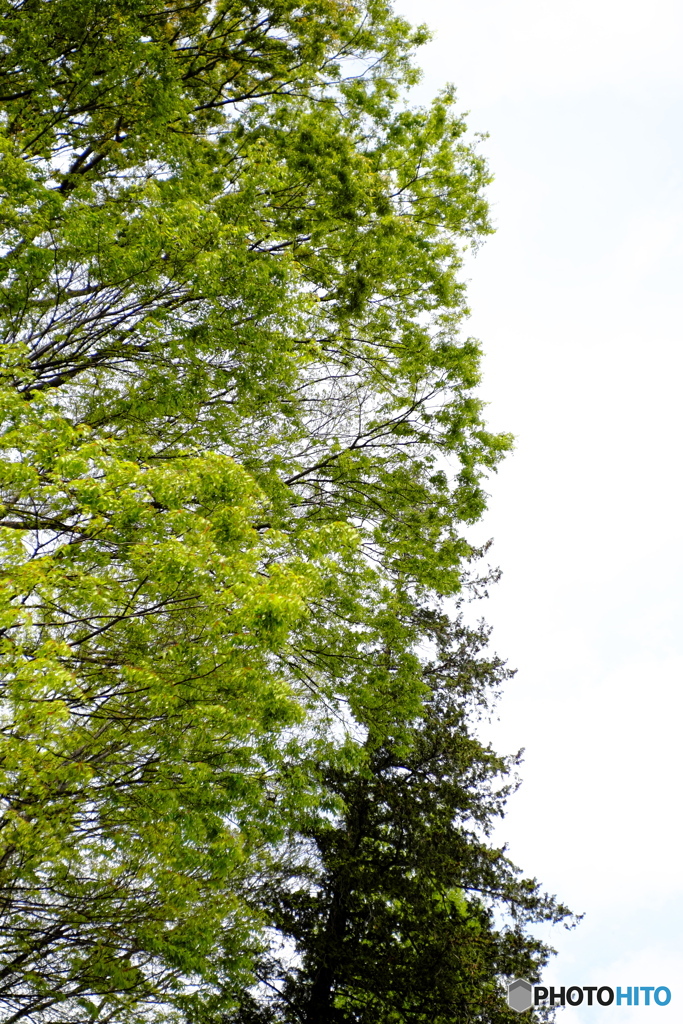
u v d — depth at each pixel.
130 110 10.42
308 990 16.70
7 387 7.53
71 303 9.13
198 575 6.84
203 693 7.11
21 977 8.64
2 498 7.62
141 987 9.14
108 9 9.93
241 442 11.48
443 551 13.09
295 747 10.41
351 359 14.16
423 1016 16.50
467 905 18.62
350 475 13.09
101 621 7.77
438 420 13.25
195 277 8.63
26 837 6.91
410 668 12.80
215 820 7.89
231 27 13.05
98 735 7.64
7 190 8.13
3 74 9.94
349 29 13.80
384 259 13.64
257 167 10.15
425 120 14.65
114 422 10.15
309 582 7.68
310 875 17.22
